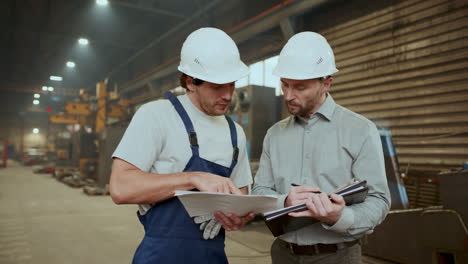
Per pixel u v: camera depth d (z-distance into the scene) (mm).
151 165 1097
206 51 1091
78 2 10828
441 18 3936
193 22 10305
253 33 7168
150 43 12258
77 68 19547
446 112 3834
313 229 1243
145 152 1064
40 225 4875
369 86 4801
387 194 1195
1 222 5062
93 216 5508
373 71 4754
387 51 4574
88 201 7070
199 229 1073
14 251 3646
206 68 1076
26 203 6820
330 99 1332
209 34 1130
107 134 8180
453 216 2432
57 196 7836
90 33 13477
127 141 1065
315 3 5465
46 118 28812
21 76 22406
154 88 13156
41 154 21641
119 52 15938
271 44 7301
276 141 1453
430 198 3662
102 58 17219
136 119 1098
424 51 4105
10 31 13828
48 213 5770
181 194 859
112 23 12484
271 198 928
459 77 3729
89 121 13664
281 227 1111
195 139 1113
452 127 3771
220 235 1146
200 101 1137
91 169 10312
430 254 2592
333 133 1291
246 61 8125
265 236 4133
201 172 1027
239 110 6004
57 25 12984
